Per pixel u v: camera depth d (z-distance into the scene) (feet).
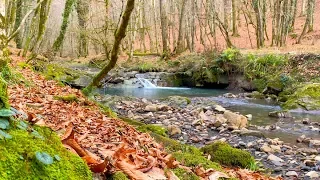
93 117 19.60
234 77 70.08
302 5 127.03
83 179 6.43
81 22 60.29
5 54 23.66
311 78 58.54
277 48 81.05
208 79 71.41
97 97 46.68
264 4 97.55
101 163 7.52
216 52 76.79
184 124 33.06
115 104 43.01
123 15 24.21
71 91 29.48
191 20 103.71
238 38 113.60
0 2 21.47
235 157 18.56
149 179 8.18
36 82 30.60
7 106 6.70
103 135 14.61
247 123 34.27
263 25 98.53
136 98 48.67
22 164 5.65
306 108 43.78
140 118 35.01
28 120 7.73
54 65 50.62
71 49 118.83
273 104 49.08
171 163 10.95
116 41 26.71
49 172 5.90
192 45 97.40
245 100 53.11
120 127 18.51
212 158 18.60
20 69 36.58
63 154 6.67
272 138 29.37
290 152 24.49
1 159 5.49
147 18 136.26
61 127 13.51
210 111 39.58
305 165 21.59
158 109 40.29
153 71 79.36
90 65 76.84
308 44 88.69
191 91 66.64
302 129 33.12
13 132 6.34
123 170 8.25
